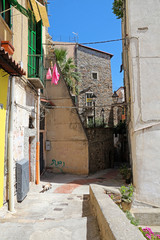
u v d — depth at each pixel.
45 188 8.62
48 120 14.09
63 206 6.09
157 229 6.46
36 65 9.04
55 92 14.08
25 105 7.71
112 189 6.22
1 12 5.50
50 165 13.92
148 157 7.70
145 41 8.05
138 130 7.84
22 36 7.54
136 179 7.79
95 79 20.92
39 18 9.41
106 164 17.56
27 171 7.20
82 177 12.62
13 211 5.52
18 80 6.70
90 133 14.44
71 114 13.76
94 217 4.46
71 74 16.53
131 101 8.23
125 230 2.59
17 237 3.61
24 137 7.48
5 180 5.49
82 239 3.46
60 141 13.85
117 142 25.58
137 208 7.42
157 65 7.95
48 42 14.55
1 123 5.23
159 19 8.08
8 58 4.55
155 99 7.85
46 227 4.04
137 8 8.19
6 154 5.56
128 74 9.40
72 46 20.11
